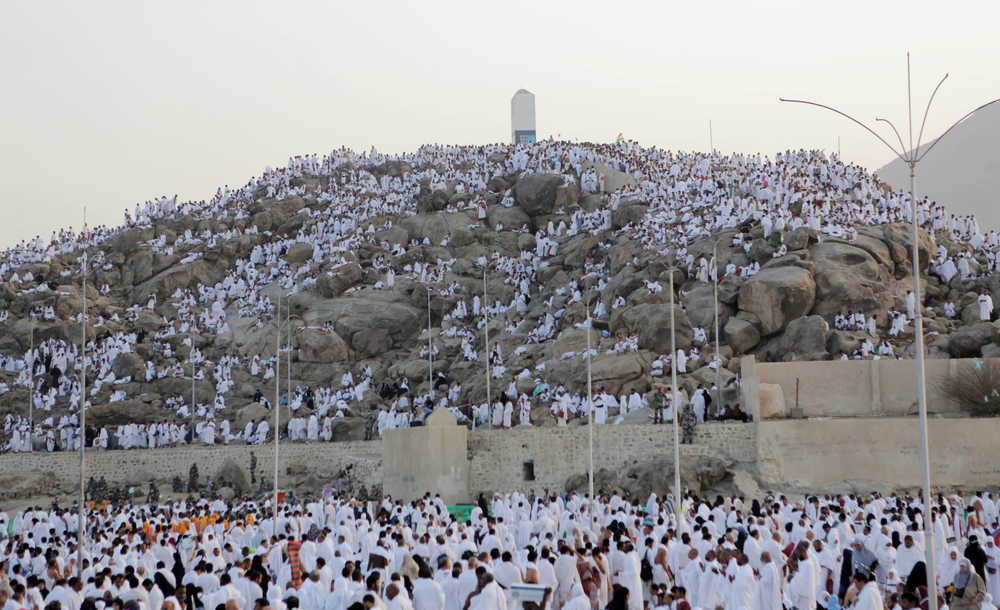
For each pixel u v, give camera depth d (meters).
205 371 78.56
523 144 117.75
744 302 62.06
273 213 103.25
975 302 64.12
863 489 48.91
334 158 118.12
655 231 75.94
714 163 101.38
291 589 24.31
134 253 97.25
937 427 49.75
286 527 37.38
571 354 64.75
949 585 25.75
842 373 53.25
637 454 52.72
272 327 81.69
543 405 61.03
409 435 53.84
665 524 34.75
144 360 79.38
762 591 23.94
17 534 40.31
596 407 55.84
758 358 61.12
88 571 28.80
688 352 61.19
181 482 62.09
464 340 76.44
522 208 96.44
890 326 62.09
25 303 87.31
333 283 85.56
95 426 70.44
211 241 99.38
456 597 23.92
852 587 23.38
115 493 60.00
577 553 26.89
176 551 32.66
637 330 63.12
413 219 96.62
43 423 71.38
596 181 97.56
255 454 62.47
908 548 28.34
